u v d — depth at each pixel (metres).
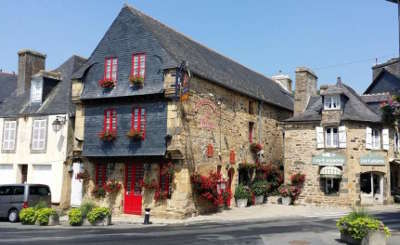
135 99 18.05
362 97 26.16
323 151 22.33
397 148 23.62
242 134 22.05
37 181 21.39
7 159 22.41
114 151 18.19
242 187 21.48
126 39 18.78
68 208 20.56
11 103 23.47
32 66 24.17
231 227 14.62
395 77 27.61
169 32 20.98
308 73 25.08
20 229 14.05
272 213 19.22
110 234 12.73
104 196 18.77
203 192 17.86
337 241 11.34
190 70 17.50
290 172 23.28
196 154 17.92
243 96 22.33
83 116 19.38
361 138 22.03
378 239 10.18
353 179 21.50
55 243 10.91
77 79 19.47
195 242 11.13
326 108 22.47
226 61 25.55
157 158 17.58
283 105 26.44
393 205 22.20
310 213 19.28
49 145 21.27
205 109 18.80
